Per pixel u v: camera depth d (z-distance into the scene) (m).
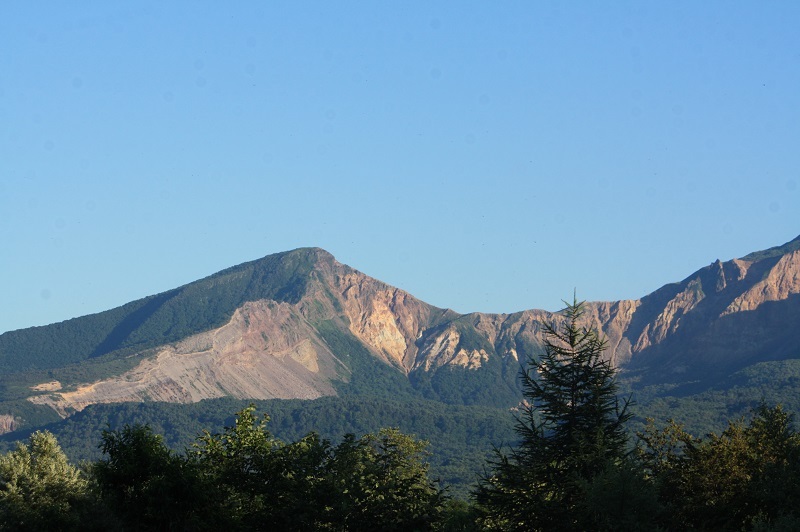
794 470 66.94
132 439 66.25
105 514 63.22
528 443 71.19
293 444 71.00
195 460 67.44
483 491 69.44
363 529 64.62
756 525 58.38
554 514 65.00
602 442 67.56
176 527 61.75
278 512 64.81
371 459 76.81
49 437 68.19
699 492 68.94
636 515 59.56
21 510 62.88
